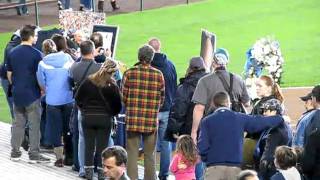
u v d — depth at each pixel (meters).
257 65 18.00
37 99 14.73
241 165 11.60
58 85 14.57
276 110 11.77
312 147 11.16
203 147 11.46
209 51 15.36
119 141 14.98
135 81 13.22
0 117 19.16
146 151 13.51
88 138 13.60
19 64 14.56
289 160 10.52
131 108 13.28
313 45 26.70
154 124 13.36
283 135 11.55
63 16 18.48
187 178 11.87
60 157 14.83
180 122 13.21
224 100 11.62
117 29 16.20
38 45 17.02
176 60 25.00
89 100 13.41
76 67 13.91
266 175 11.55
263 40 18.19
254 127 11.54
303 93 21.09
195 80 13.23
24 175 14.23
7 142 16.48
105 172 9.32
